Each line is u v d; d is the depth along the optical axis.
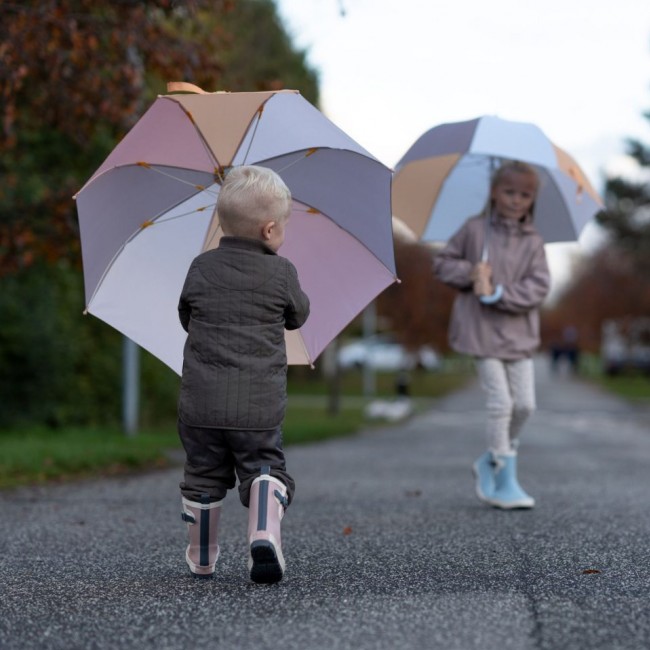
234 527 6.56
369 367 40.06
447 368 89.06
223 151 5.00
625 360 64.88
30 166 15.39
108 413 18.81
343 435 20.31
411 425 24.95
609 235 61.50
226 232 4.71
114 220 5.20
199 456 4.63
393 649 3.62
